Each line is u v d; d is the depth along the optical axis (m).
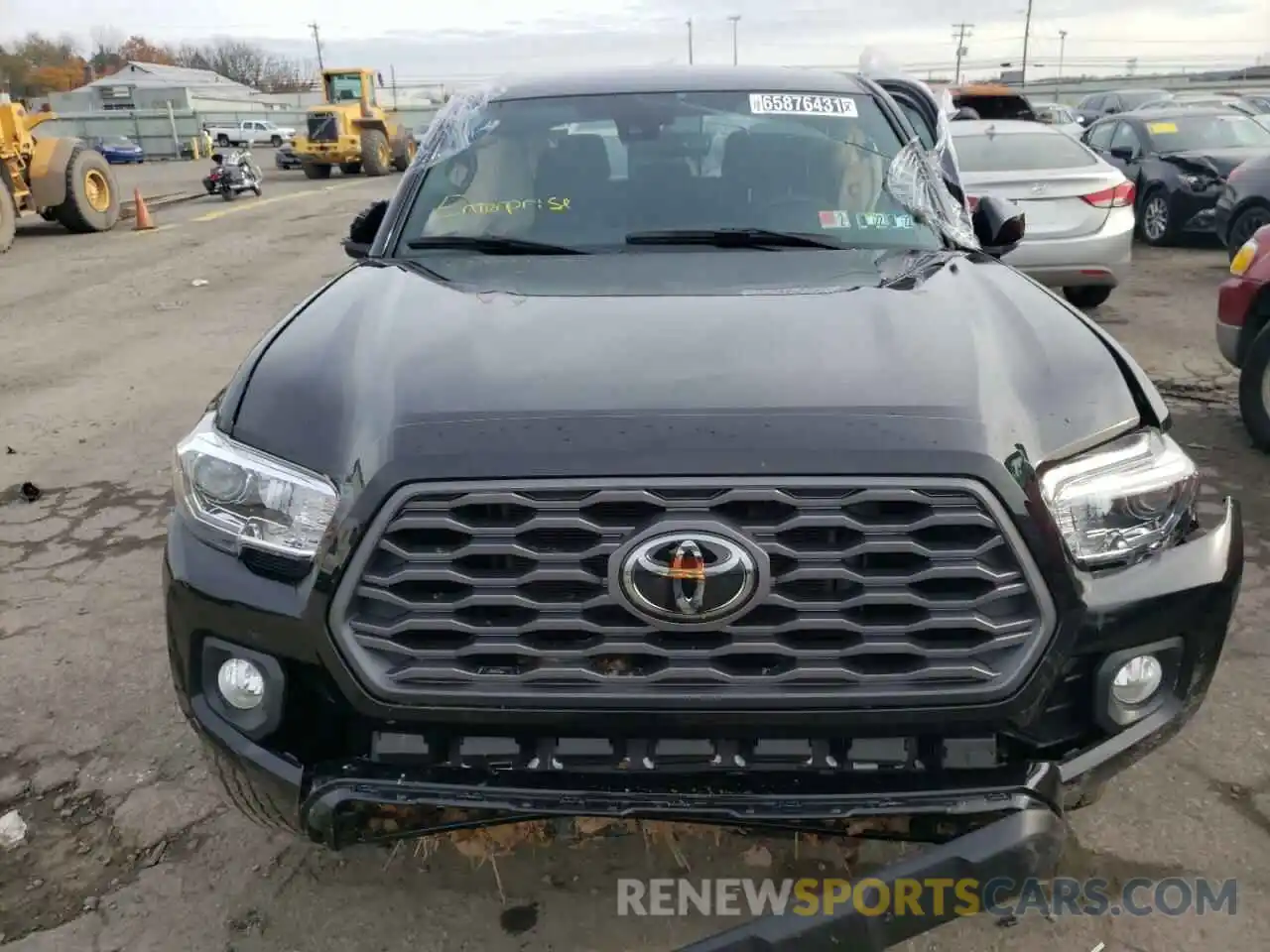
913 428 1.84
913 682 1.85
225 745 2.02
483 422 1.88
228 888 2.48
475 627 1.84
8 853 2.60
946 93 3.85
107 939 2.34
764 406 1.88
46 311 9.54
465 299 2.52
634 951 2.28
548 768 1.90
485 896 2.44
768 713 1.84
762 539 1.80
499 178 3.29
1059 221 7.41
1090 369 2.14
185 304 9.68
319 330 2.39
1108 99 20.11
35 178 14.57
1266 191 8.98
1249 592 3.70
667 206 3.15
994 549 1.84
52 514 4.71
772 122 3.40
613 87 3.55
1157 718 2.05
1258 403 4.98
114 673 3.37
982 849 1.78
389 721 1.89
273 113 62.97
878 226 3.12
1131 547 1.98
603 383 1.98
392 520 1.84
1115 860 2.49
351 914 2.39
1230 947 2.24
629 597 1.80
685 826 2.02
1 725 3.11
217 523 2.03
